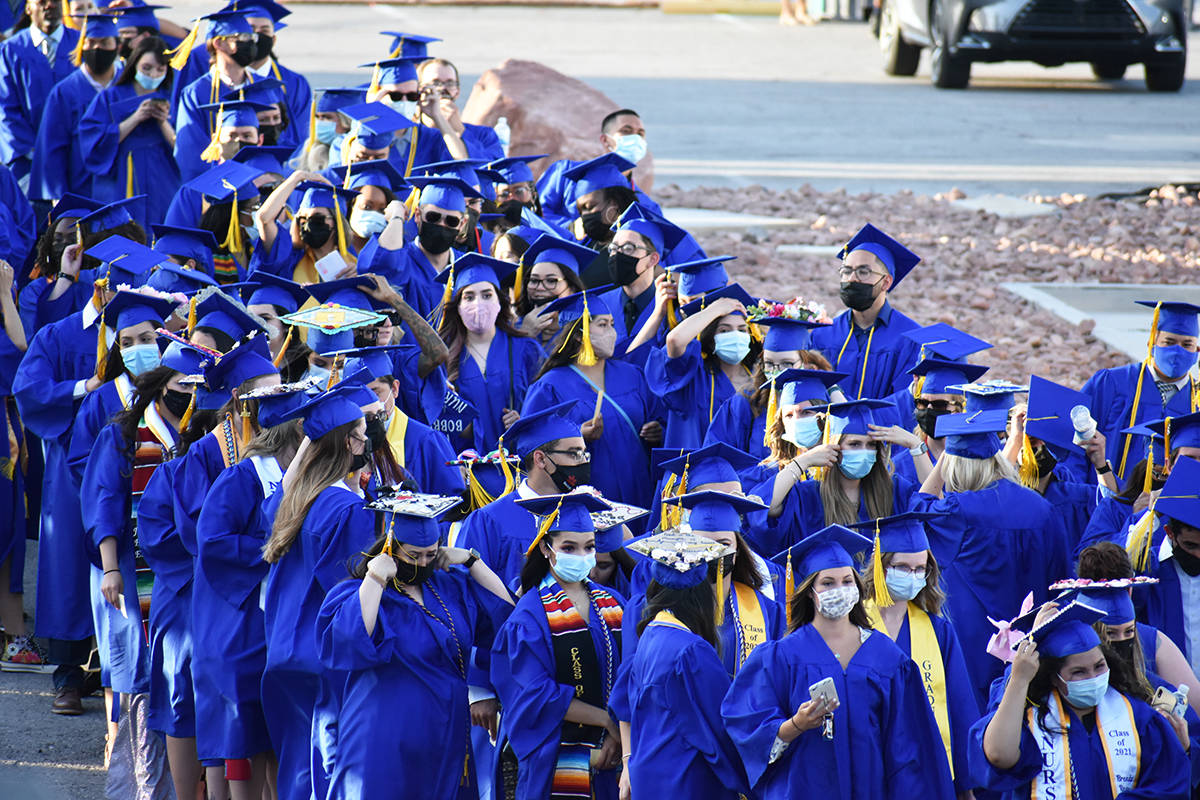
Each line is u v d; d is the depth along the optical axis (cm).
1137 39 7550
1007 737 1557
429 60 3550
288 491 1766
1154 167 6094
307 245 2808
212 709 1873
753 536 1973
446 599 1748
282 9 3581
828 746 1511
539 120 5016
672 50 10344
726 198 5375
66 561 2319
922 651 1695
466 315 2464
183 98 3441
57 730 2278
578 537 1709
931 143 6612
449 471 2086
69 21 3888
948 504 1950
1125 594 1652
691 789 1555
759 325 2420
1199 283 4356
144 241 2666
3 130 3834
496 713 1800
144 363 2161
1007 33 7656
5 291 2603
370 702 1672
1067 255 4659
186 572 1958
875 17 10888
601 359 2445
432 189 2712
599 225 2966
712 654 1578
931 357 2266
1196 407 2364
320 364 2167
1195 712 1703
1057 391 2209
